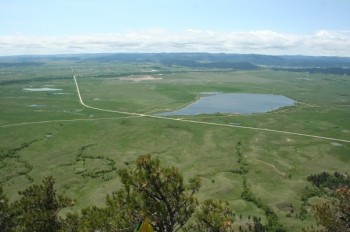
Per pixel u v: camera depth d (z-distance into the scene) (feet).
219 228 81.87
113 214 82.79
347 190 114.62
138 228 76.89
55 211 121.70
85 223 85.05
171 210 84.69
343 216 111.34
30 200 118.52
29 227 109.60
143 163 83.61
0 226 112.06
